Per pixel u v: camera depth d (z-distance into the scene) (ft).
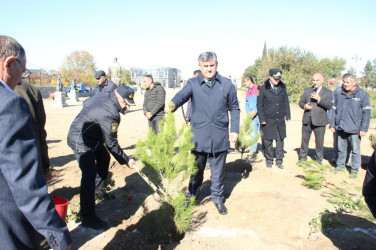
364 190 7.13
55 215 4.99
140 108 71.87
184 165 11.40
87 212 11.71
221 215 13.21
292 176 18.97
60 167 20.65
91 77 160.35
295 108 69.46
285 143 30.94
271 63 83.46
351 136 18.97
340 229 11.71
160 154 11.28
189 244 10.81
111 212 13.37
